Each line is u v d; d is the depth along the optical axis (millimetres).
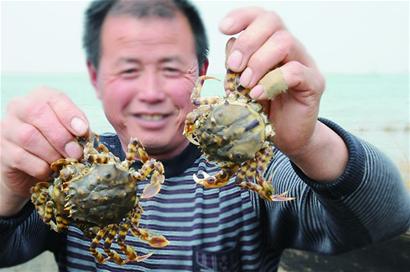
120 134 792
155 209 796
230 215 793
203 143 650
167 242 685
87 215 645
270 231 808
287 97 609
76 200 645
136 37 722
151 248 783
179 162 804
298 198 739
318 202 714
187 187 804
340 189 646
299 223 759
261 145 635
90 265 804
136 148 681
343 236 697
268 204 785
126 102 748
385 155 698
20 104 606
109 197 644
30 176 651
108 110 768
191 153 810
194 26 761
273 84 571
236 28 588
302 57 592
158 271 783
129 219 682
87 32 776
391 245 1364
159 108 747
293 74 572
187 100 756
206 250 782
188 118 668
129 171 677
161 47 728
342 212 665
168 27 729
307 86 588
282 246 834
